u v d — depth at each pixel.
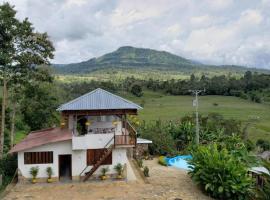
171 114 104.88
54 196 26.03
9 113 45.25
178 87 153.00
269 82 143.00
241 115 103.94
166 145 45.78
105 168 30.03
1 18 33.69
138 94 142.25
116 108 30.81
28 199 25.30
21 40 35.88
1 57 33.84
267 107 119.88
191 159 33.34
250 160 39.00
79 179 29.73
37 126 48.81
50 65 39.56
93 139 29.69
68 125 34.06
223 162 28.25
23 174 29.03
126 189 28.00
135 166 35.88
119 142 29.83
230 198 27.25
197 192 28.41
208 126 61.69
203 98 141.00
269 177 19.81
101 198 25.75
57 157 29.39
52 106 48.88
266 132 82.25
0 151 36.06
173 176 33.44
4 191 27.30
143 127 50.25
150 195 26.73
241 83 146.88
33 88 41.62
